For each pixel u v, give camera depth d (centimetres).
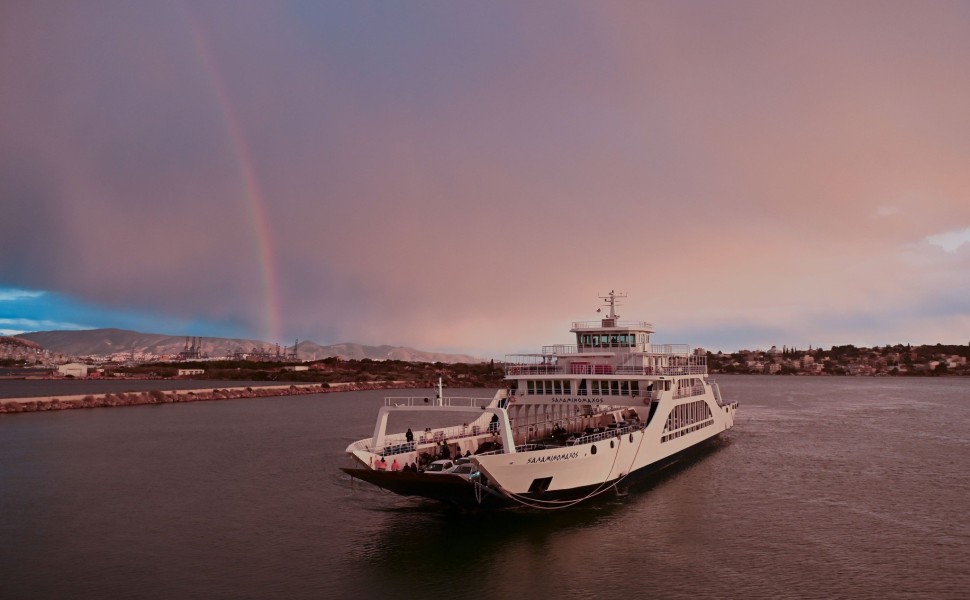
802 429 10731
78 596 3284
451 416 14525
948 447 8481
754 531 4325
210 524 4628
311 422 12438
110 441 9344
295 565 3722
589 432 6419
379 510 4947
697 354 7512
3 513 4981
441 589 3338
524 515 4603
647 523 4466
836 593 3278
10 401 13925
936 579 3478
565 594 3259
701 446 7600
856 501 5209
